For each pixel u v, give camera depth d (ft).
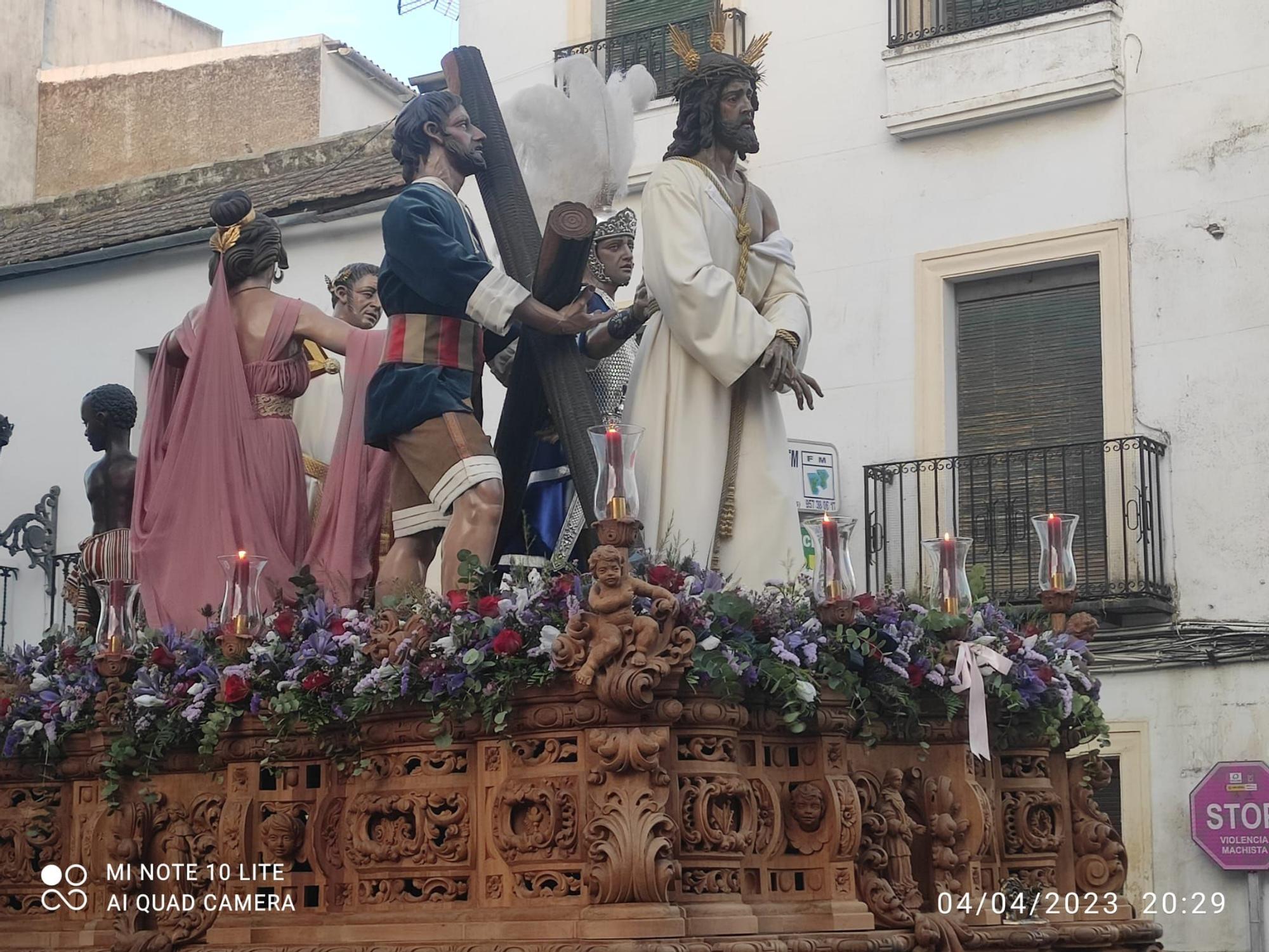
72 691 27.04
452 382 26.40
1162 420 54.90
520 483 28.14
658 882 21.35
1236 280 54.34
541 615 22.61
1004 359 57.88
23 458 68.59
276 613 25.77
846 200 59.98
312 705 24.21
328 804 24.36
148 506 29.22
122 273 67.92
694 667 22.15
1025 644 26.76
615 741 21.65
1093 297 56.80
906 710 24.88
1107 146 56.39
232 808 25.02
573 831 22.02
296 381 29.35
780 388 26.32
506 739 22.67
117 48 91.15
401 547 26.71
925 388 58.08
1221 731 53.01
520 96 30.09
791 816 23.65
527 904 22.26
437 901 23.03
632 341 29.14
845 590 24.49
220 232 29.58
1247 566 53.31
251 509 28.60
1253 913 51.60
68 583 32.94
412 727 23.29
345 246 62.90
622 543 22.03
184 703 25.58
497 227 28.45
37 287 69.21
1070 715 27.35
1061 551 28.43
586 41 63.98
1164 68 55.77
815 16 60.95
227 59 82.79
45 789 27.53
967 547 26.58
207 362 29.04
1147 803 53.57
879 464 58.29
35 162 84.79
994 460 56.85
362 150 66.49
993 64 57.62
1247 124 54.60
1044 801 27.22
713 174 27.09
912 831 24.84
